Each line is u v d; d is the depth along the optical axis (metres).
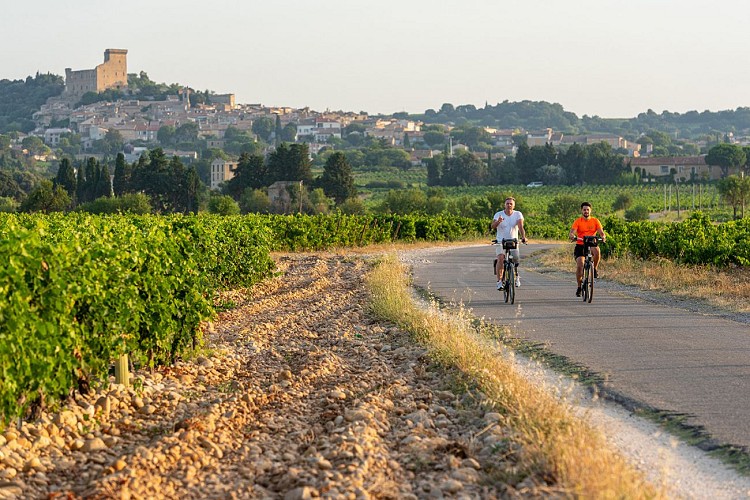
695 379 11.27
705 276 24.61
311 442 8.86
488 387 10.27
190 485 7.45
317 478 7.41
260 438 9.03
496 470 7.56
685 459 7.97
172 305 12.74
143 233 16.45
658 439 8.62
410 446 8.35
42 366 8.89
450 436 8.98
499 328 16.16
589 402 10.16
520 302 20.92
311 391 11.51
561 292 23.41
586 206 20.92
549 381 11.38
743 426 8.91
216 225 24.91
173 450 8.23
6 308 8.36
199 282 14.40
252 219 47.53
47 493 7.29
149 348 12.35
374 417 9.52
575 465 6.86
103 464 8.31
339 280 29.72
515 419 8.90
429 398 10.62
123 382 11.42
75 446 8.77
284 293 25.14
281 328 17.91
